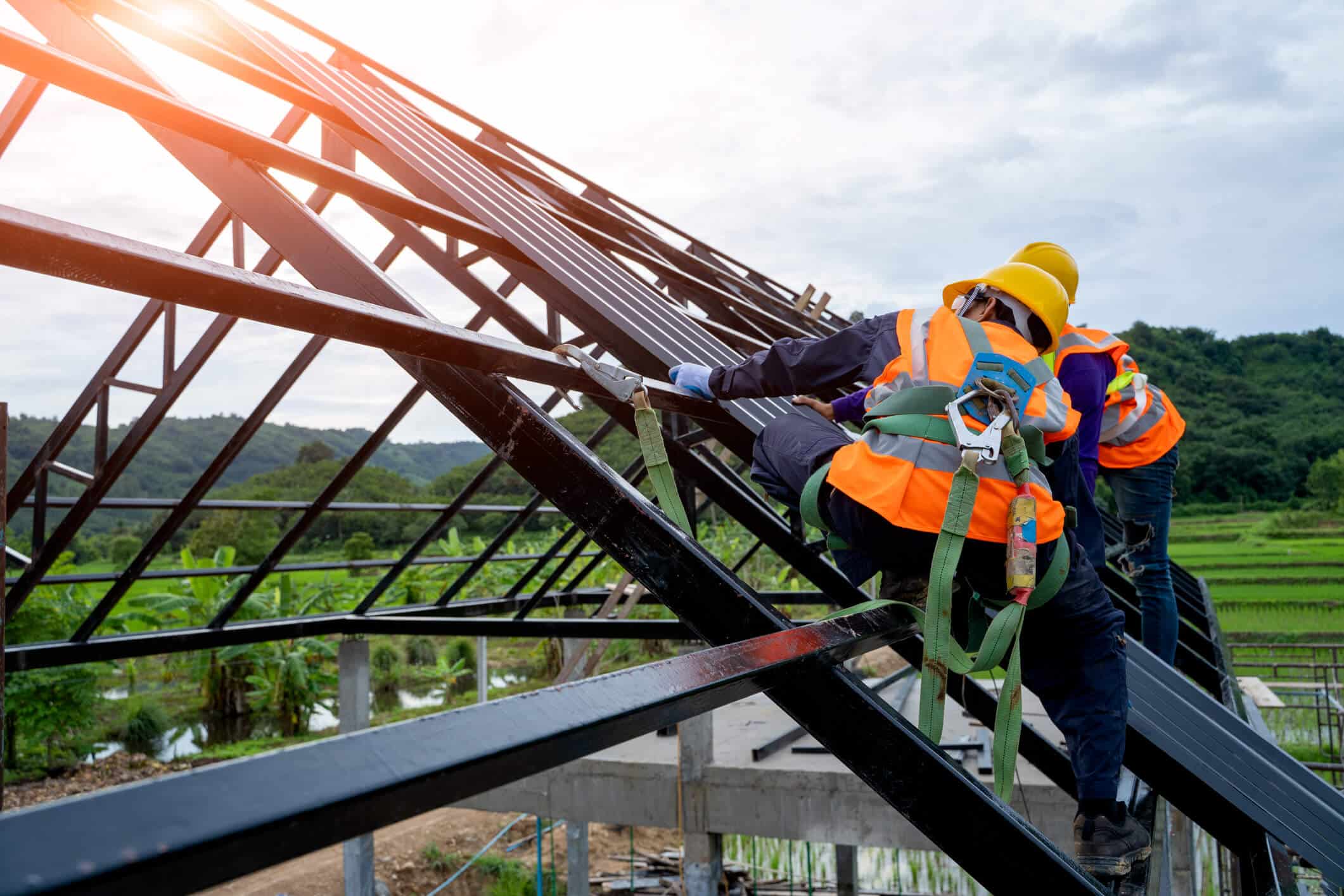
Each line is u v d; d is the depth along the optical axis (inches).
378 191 106.8
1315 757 563.8
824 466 78.2
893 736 61.1
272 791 26.2
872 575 81.1
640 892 579.8
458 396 81.5
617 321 115.8
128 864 22.1
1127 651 114.2
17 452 2576.3
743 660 51.9
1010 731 66.8
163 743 745.0
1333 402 3262.8
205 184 101.5
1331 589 2156.7
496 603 379.2
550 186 185.2
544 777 383.2
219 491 3373.5
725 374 92.0
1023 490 68.5
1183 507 3083.2
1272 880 92.7
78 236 50.4
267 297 58.2
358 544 1512.1
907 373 74.6
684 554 70.9
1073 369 116.4
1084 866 83.5
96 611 253.9
